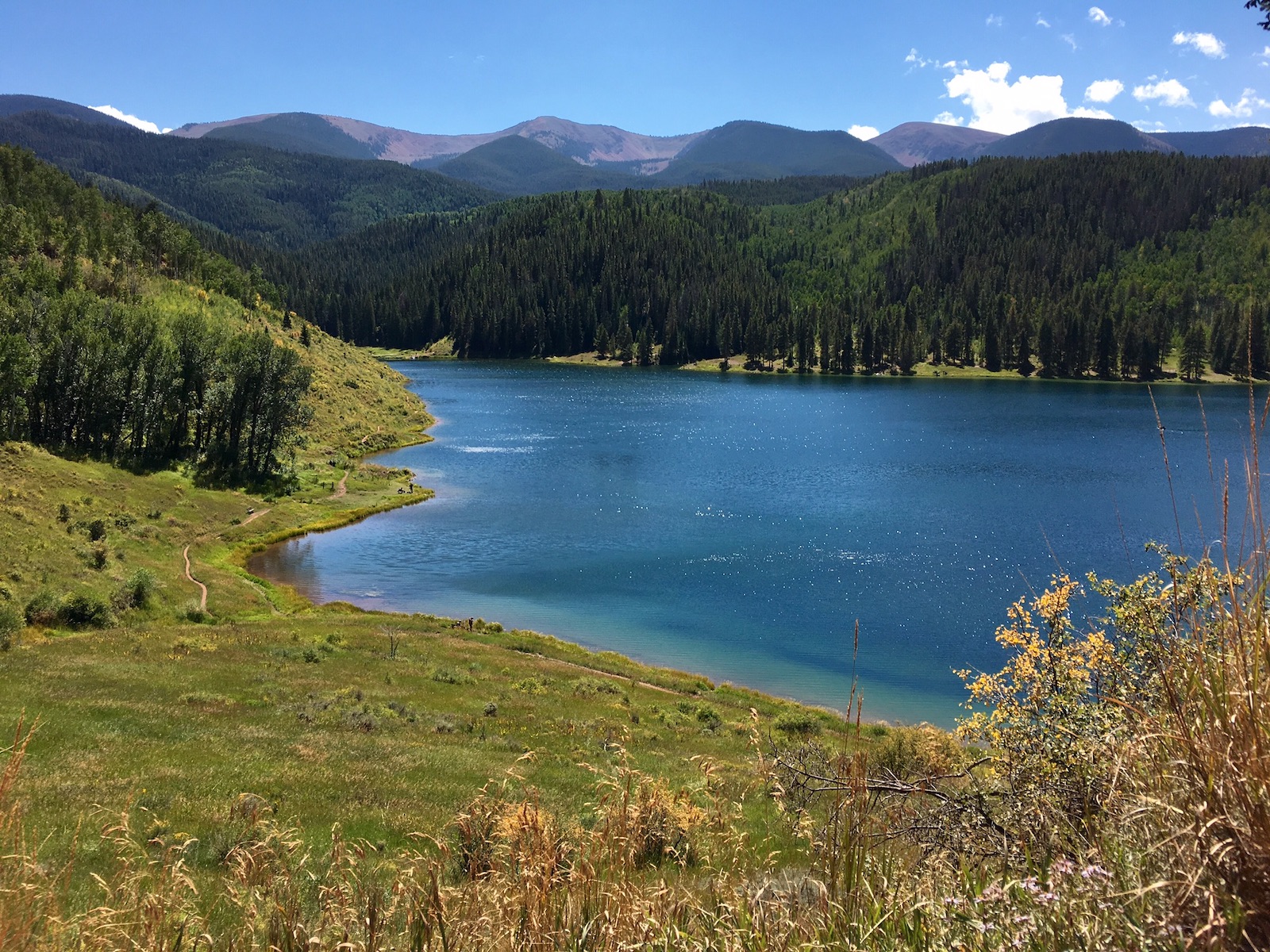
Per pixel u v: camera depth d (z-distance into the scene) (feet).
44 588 127.65
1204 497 214.28
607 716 95.76
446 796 56.70
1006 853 15.06
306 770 62.59
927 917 12.12
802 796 20.79
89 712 75.87
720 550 188.24
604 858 15.88
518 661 121.39
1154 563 160.56
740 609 149.89
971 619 139.23
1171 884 9.34
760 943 12.52
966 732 44.60
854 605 148.97
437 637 133.49
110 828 17.38
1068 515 206.28
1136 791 11.33
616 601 157.69
